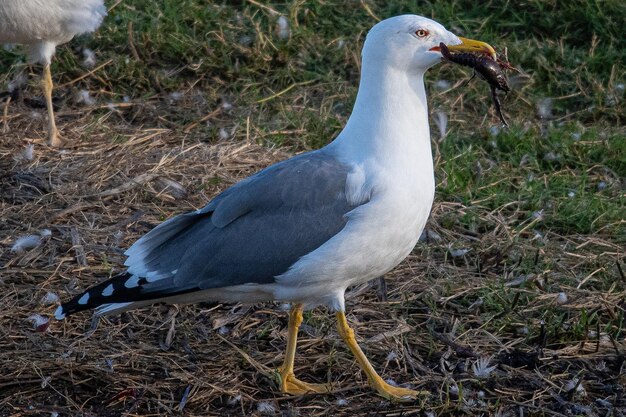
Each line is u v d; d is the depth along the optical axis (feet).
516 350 30.78
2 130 43.96
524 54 49.37
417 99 27.53
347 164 27.25
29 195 38.40
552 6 51.90
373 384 28.60
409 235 27.48
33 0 40.01
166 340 30.86
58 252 35.06
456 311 33.09
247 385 29.14
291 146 43.62
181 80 48.55
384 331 31.60
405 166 26.94
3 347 30.14
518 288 34.04
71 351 30.01
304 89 48.42
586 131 44.70
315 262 26.68
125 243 35.60
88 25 42.42
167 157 41.16
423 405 27.94
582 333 31.42
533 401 28.48
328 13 52.31
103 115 45.91
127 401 28.25
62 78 48.57
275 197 27.07
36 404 28.07
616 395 28.99
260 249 26.96
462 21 51.39
